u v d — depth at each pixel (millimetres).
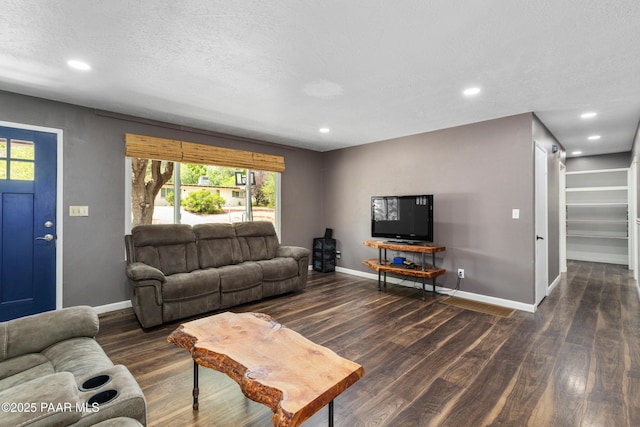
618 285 4598
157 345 2598
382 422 1657
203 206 4457
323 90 2859
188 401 1844
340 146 5445
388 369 2207
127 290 3588
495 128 3729
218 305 3396
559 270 5172
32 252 3031
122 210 3570
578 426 1619
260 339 1735
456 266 4070
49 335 1654
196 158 4133
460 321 3145
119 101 3156
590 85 2732
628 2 1612
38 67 2404
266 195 5203
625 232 6441
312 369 1411
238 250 4180
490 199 3768
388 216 4590
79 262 3281
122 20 1792
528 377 2096
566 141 5066
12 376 1393
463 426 1624
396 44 2059
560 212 5324
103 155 3441
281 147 5246
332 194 5758
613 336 2748
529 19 1776
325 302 3793
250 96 3021
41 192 3074
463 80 2633
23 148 2982
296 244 5523
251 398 1298
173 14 1733
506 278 3633
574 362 2291
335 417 1698
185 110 3447
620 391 1924
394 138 4762
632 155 5273
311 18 1773
